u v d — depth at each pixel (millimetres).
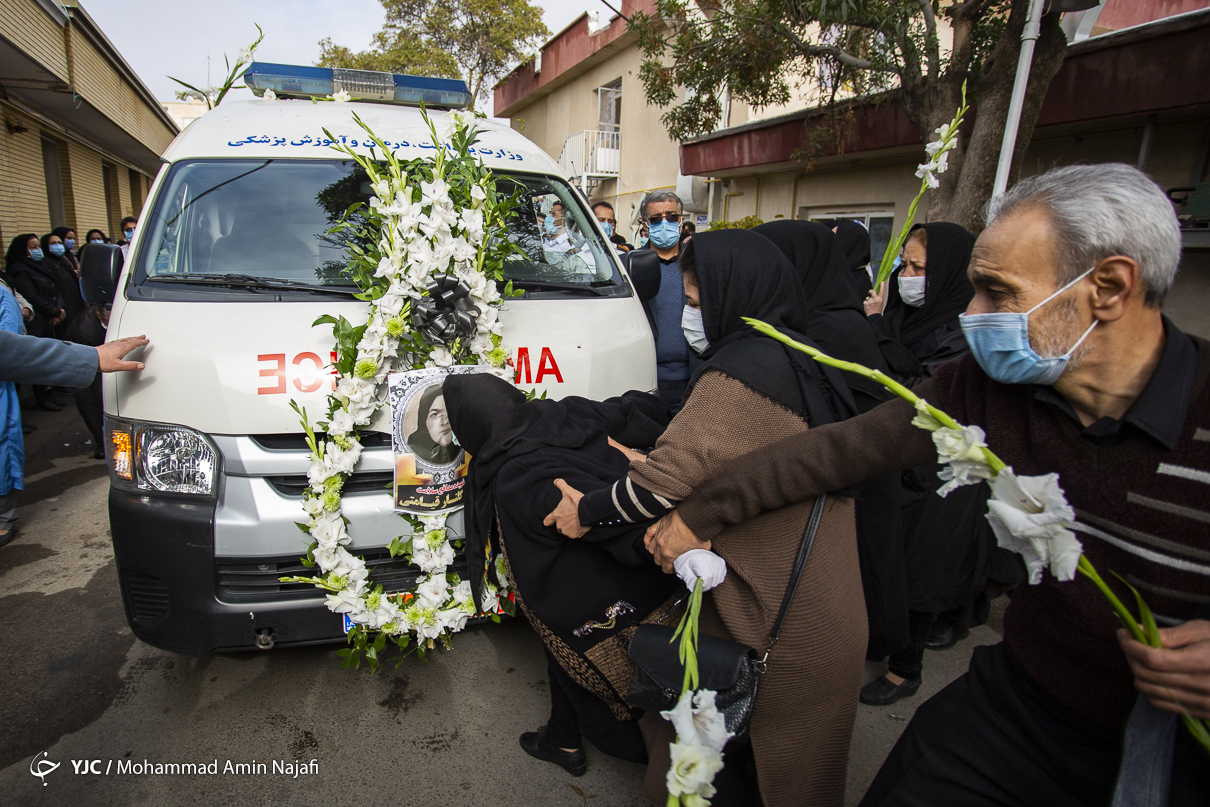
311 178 3113
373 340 2342
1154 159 5992
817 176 10195
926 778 1382
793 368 1593
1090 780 1218
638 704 1602
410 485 2363
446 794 2242
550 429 2004
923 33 6324
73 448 6297
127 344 2355
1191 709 982
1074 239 1058
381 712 2639
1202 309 5453
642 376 3084
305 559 2318
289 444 2381
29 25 8180
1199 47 4988
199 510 2314
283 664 2938
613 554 1734
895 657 2777
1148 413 1062
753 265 1639
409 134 3352
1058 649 1239
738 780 1742
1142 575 1099
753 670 1472
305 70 3703
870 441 1378
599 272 3432
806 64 7355
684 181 12969
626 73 15227
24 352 2273
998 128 5176
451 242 2438
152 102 15906
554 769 2361
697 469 1523
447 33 21484
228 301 2582
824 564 1576
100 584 3705
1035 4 3912
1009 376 1174
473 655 3018
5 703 2682
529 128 20828
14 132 10266
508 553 1926
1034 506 1035
